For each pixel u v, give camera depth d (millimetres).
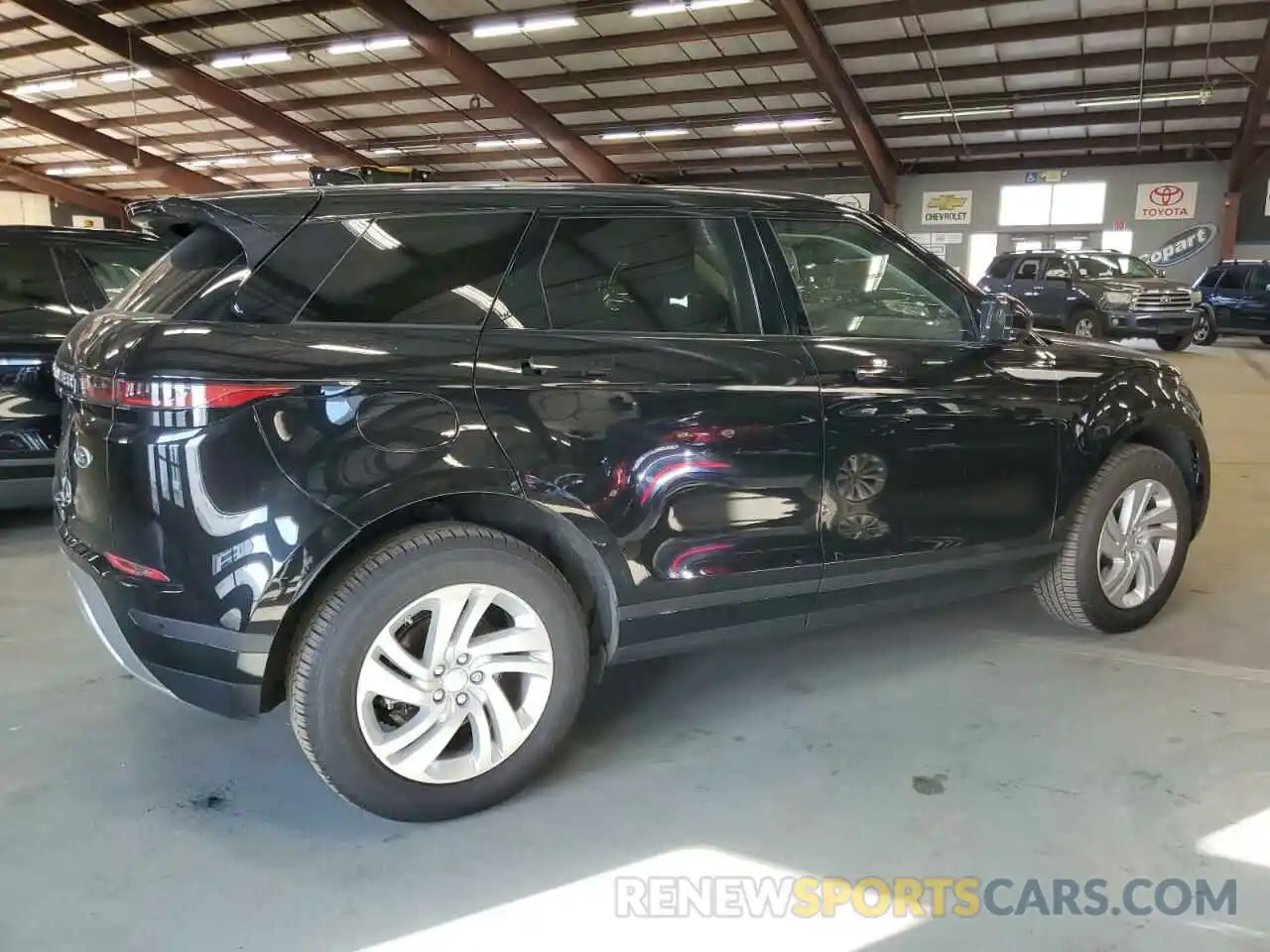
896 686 3141
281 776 2555
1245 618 3748
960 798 2453
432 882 2111
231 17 17625
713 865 2178
